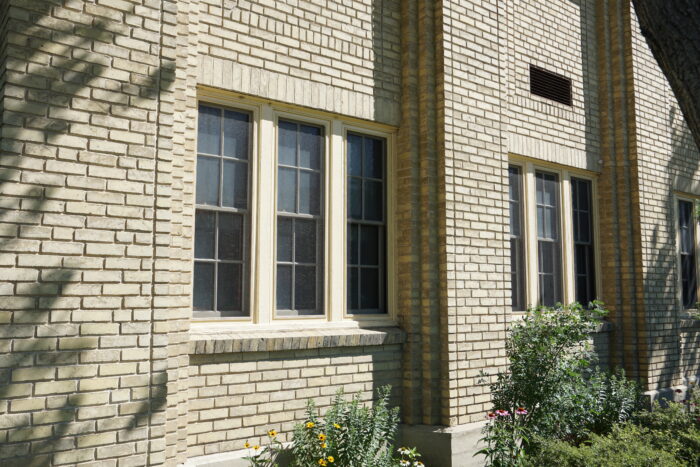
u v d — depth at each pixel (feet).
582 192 29.99
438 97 21.84
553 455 17.08
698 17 10.36
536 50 27.66
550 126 27.76
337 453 16.49
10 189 12.25
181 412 15.76
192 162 16.87
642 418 23.35
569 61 29.40
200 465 15.83
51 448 12.25
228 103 18.28
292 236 19.36
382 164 21.94
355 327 20.18
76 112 13.15
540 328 21.08
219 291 17.63
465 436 20.20
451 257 21.17
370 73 21.38
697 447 19.20
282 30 19.25
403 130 21.90
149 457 13.44
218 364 16.79
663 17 10.68
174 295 15.72
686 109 10.62
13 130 12.37
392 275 21.52
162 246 14.16
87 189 13.12
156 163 14.25
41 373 12.26
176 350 15.61
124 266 13.46
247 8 18.54
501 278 22.75
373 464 16.72
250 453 16.80
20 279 12.19
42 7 12.98
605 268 29.94
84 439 12.64
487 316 22.07
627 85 30.91
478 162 22.53
